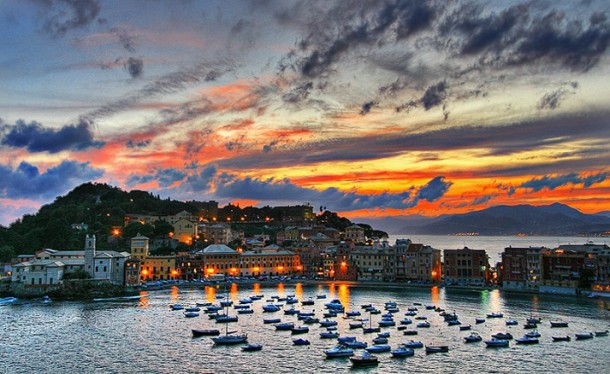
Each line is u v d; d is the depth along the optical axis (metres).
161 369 148.38
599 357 160.75
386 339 178.38
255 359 157.88
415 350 168.75
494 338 182.00
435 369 149.25
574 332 193.75
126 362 154.75
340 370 147.88
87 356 160.62
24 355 161.50
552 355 163.12
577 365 153.00
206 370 147.62
